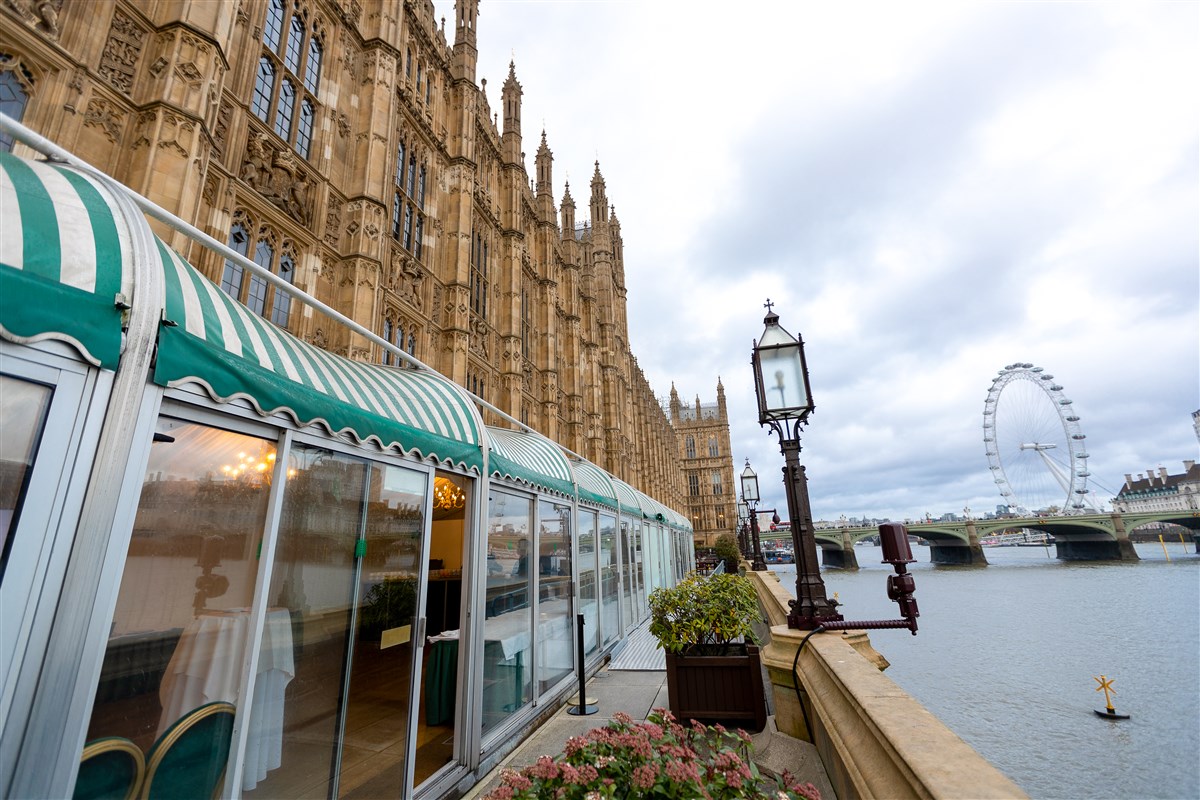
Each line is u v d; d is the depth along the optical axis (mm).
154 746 2910
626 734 3033
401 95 15328
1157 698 24109
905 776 2490
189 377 2977
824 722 4258
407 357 5863
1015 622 42844
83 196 2744
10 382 2320
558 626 8805
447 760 5727
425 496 5496
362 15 13367
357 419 4398
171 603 3074
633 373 54000
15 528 2268
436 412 5879
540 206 30484
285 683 3830
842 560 108250
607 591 12273
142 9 7309
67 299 2420
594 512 11664
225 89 8820
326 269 11336
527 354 26719
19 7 6016
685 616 7078
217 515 3383
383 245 12492
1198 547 116250
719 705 6734
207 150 7555
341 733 4238
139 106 7105
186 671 3137
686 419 109438
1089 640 35500
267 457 3754
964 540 103062
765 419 6953
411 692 4992
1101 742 19984
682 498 88750
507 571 7148
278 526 3744
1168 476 170375
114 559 2602
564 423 32000
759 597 16406
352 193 12250
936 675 29109
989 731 21625
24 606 2275
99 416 2582
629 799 2590
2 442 2281
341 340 11289
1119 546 99875
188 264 3520
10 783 2172
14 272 2234
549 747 6531
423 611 5273
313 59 11812
